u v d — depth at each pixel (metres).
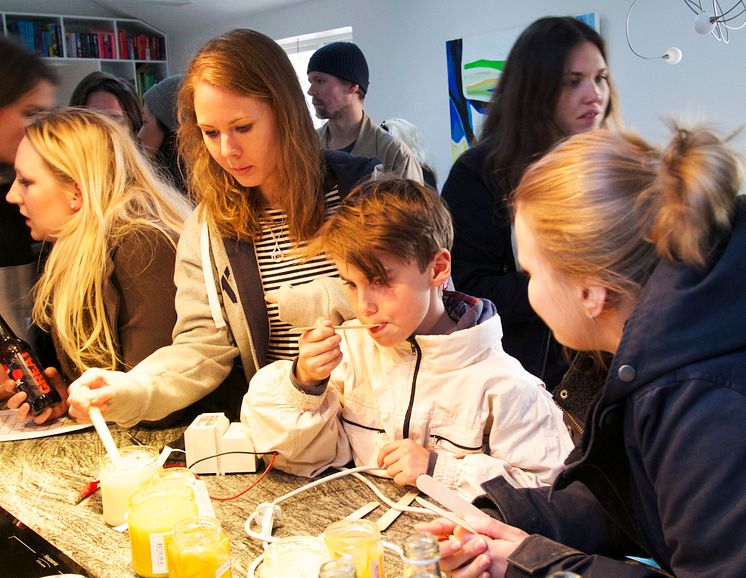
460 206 2.10
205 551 0.97
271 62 1.47
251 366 1.66
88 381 1.42
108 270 1.66
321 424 1.33
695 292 0.73
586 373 1.06
